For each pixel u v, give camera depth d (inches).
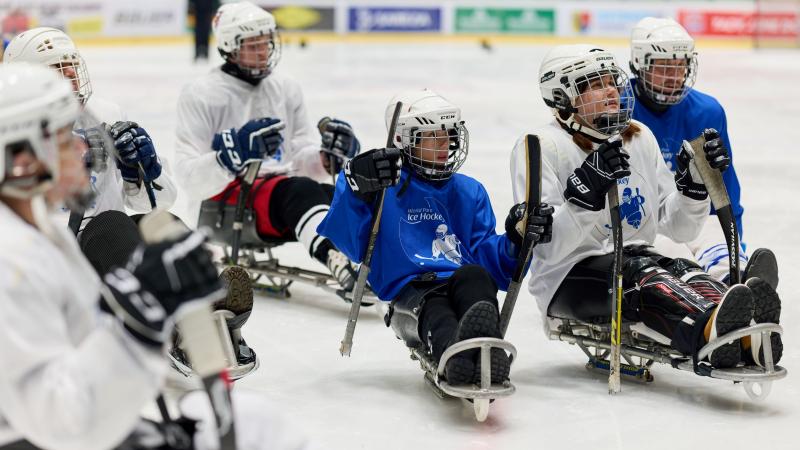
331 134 345.7
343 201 256.8
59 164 133.5
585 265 269.7
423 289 251.1
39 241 128.3
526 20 1670.8
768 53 1540.4
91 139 184.5
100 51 1464.1
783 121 832.3
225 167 331.6
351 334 260.1
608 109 259.0
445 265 256.5
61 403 119.3
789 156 665.6
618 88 262.1
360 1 1669.5
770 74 1205.7
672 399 252.4
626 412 242.5
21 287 122.8
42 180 130.5
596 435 227.1
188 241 123.4
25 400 121.6
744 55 1497.3
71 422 120.0
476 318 221.1
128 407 123.1
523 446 220.7
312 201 338.3
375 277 261.3
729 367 239.0
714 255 313.1
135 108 845.8
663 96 309.9
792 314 327.3
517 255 254.2
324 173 371.6
